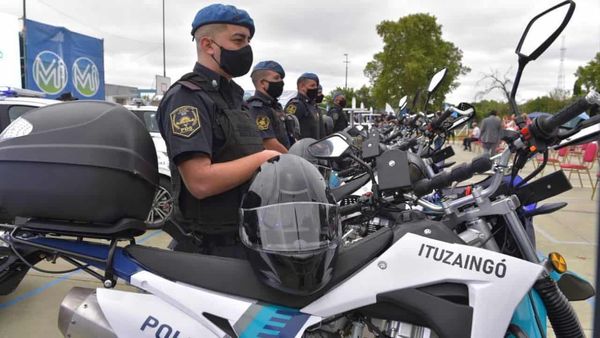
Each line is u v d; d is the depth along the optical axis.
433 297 1.43
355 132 4.06
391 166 1.62
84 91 10.23
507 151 1.64
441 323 1.41
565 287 1.94
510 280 1.43
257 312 1.46
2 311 3.29
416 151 3.31
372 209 1.86
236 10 1.90
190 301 1.50
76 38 9.93
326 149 1.86
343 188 2.22
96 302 1.60
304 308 1.46
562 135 1.55
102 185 1.51
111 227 1.55
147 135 1.70
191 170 1.70
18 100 4.95
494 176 1.69
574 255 4.70
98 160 1.51
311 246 1.40
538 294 1.71
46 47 9.20
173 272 1.54
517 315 1.57
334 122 8.81
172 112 1.72
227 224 1.93
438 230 1.53
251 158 1.73
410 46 27.70
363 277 1.46
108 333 1.54
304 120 5.82
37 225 1.56
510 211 1.70
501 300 1.42
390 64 28.41
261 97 4.14
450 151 3.22
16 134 1.56
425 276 1.44
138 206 1.60
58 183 1.51
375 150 2.03
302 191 1.45
